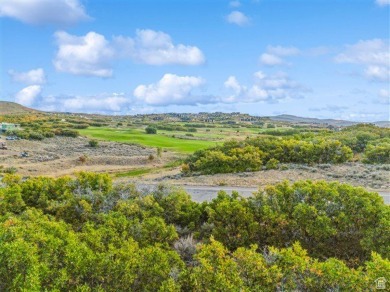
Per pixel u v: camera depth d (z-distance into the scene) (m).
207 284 6.34
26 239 7.33
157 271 6.73
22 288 5.79
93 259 6.59
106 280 6.57
